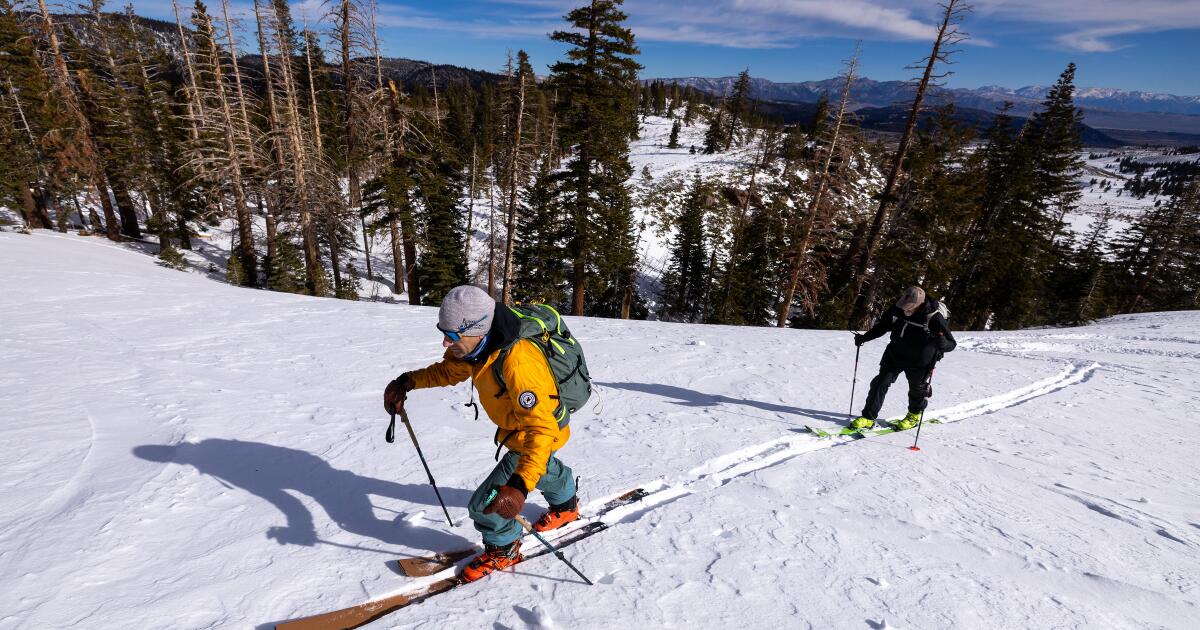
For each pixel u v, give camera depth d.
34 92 28.95
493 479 2.42
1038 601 2.62
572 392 2.31
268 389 5.39
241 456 3.64
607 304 34.62
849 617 2.41
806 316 26.62
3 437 3.62
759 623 2.34
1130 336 14.22
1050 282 38.47
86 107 29.11
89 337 7.30
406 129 23.67
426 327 10.01
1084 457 4.97
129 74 30.03
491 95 60.94
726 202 50.94
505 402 2.27
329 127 29.16
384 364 6.88
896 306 5.21
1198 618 2.58
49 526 2.65
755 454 4.48
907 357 5.14
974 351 10.78
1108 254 41.19
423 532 2.91
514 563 2.69
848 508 3.51
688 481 3.80
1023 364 9.29
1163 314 20.47
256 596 2.30
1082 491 4.16
